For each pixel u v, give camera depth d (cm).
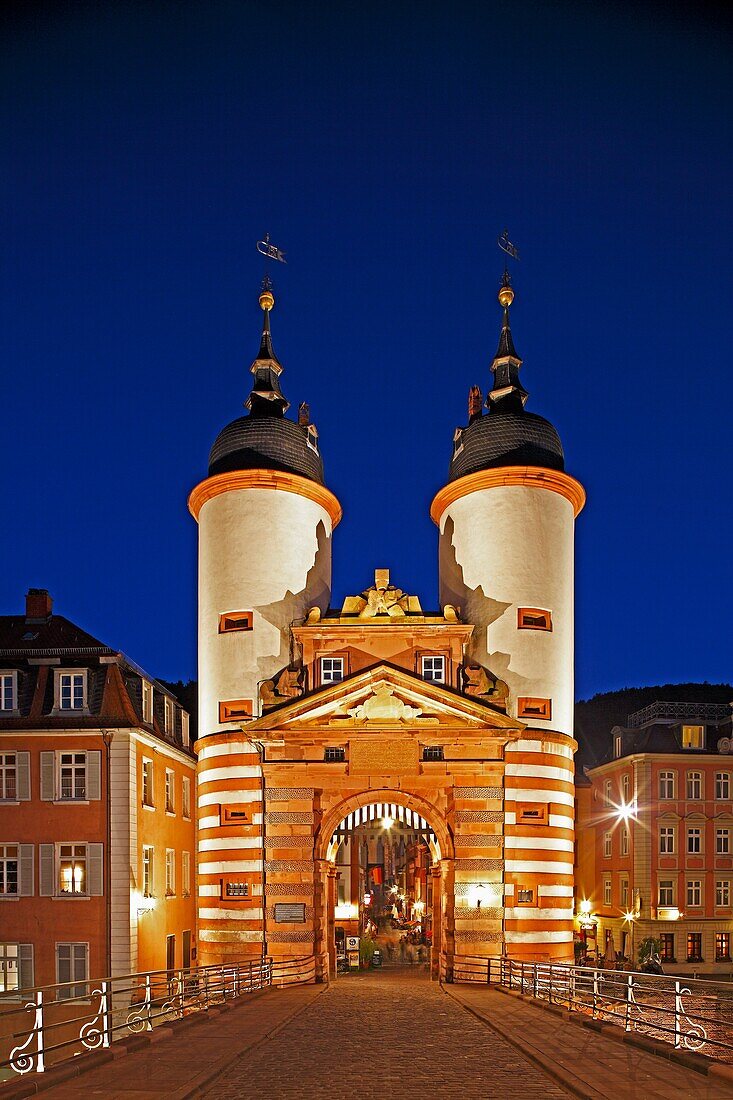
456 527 3584
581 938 5856
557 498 3497
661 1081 1256
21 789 3328
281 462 3531
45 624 3744
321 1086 1287
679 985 1548
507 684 3300
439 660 3269
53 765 3341
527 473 3438
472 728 3056
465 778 3078
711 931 5259
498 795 3069
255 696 3309
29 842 3291
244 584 3406
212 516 3528
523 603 3362
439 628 3256
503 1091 1248
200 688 3475
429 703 3089
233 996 2530
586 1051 1535
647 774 5403
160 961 3628
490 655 3350
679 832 5359
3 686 3428
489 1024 1934
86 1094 1180
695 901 5300
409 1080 1330
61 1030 3150
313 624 3297
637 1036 1606
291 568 3438
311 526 3528
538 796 3188
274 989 2788
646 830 5341
